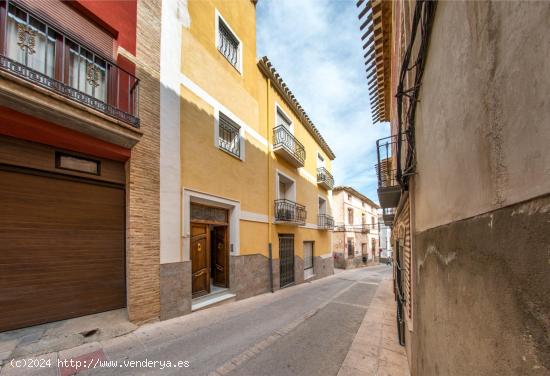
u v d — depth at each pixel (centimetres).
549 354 63
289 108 1183
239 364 337
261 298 754
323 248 1518
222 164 693
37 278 365
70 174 406
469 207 124
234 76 791
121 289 451
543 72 69
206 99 657
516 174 82
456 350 139
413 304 288
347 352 389
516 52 82
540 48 71
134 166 456
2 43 330
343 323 538
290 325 504
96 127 380
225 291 697
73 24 411
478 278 111
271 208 943
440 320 172
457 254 140
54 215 387
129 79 473
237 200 746
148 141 486
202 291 636
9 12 344
